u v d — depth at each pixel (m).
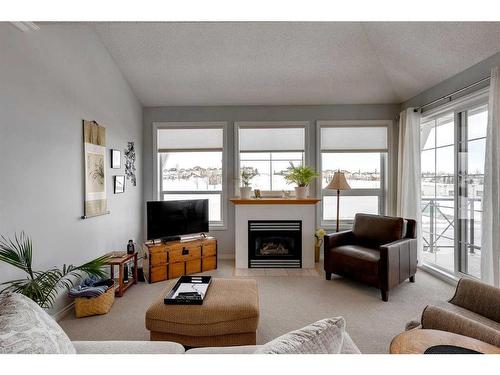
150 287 3.41
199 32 3.40
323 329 0.99
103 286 2.84
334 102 4.57
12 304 1.11
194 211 4.17
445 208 3.65
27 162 2.22
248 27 3.35
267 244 4.29
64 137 2.69
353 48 3.62
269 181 4.73
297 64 3.88
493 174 2.62
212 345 1.94
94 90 3.24
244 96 4.47
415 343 1.26
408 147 4.01
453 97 3.36
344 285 3.43
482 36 2.69
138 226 4.49
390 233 3.43
